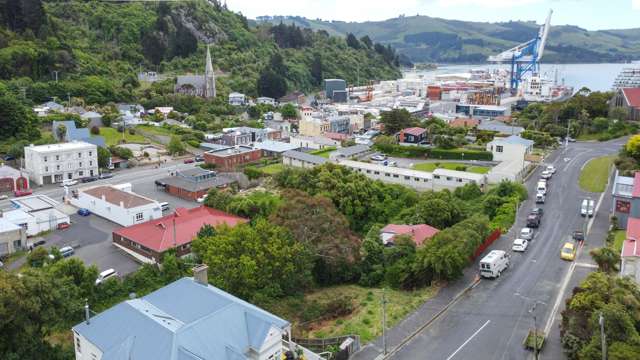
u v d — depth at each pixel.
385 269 68.56
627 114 151.25
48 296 50.19
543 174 105.44
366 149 140.62
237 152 135.88
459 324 55.25
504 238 77.12
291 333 54.81
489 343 51.53
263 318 46.59
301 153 135.62
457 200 91.81
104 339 44.59
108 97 199.62
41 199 102.00
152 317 45.12
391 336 53.91
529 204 91.44
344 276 69.94
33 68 196.50
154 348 41.88
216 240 66.94
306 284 68.12
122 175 126.69
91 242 85.38
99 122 165.38
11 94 162.75
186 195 109.69
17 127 140.50
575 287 56.91
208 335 43.56
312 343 53.25
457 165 123.94
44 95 183.50
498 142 126.06
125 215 91.50
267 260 62.72
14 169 115.31
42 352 50.06
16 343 48.53
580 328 47.97
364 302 62.25
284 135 173.88
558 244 74.00
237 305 47.81
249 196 106.31
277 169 128.38
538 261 69.00
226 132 165.50
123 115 175.38
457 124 166.38
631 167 99.19
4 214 88.50
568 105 155.75
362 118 190.62
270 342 45.03
